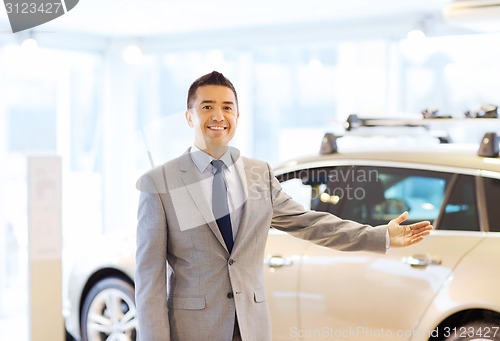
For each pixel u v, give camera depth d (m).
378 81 8.03
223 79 2.84
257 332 2.80
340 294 4.17
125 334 5.07
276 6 6.82
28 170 4.04
